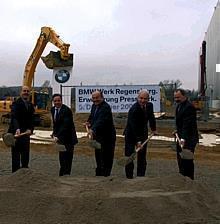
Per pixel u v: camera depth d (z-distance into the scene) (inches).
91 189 286.4
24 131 384.2
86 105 812.6
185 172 348.5
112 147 378.0
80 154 644.1
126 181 311.4
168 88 1138.0
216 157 660.7
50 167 504.4
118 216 253.1
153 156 631.8
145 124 376.2
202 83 1510.8
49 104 1196.5
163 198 269.3
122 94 799.1
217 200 299.1
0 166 510.6
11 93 1781.5
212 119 1254.9
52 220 252.4
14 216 257.0
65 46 1029.8
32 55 1237.7
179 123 346.9
